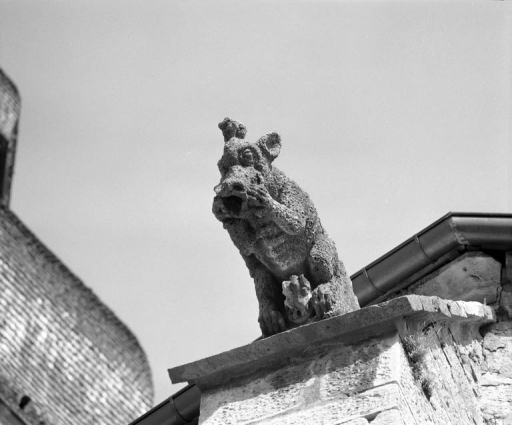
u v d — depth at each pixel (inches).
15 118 2160.4
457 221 518.9
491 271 521.7
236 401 458.9
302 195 465.4
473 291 521.7
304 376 453.4
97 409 2005.4
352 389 442.6
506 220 518.0
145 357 2129.7
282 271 466.0
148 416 530.9
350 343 452.1
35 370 1977.1
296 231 460.1
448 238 520.7
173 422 527.5
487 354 499.8
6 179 2116.1
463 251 525.0
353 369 446.6
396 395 435.5
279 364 460.8
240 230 462.9
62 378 2007.9
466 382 483.2
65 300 2100.1
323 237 467.8
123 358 2096.5
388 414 432.1
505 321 508.7
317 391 447.5
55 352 2028.8
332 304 457.7
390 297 537.3
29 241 2116.1
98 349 2068.2
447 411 460.4
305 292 460.8
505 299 515.5
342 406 440.5
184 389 523.2
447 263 527.2
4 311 2007.9
